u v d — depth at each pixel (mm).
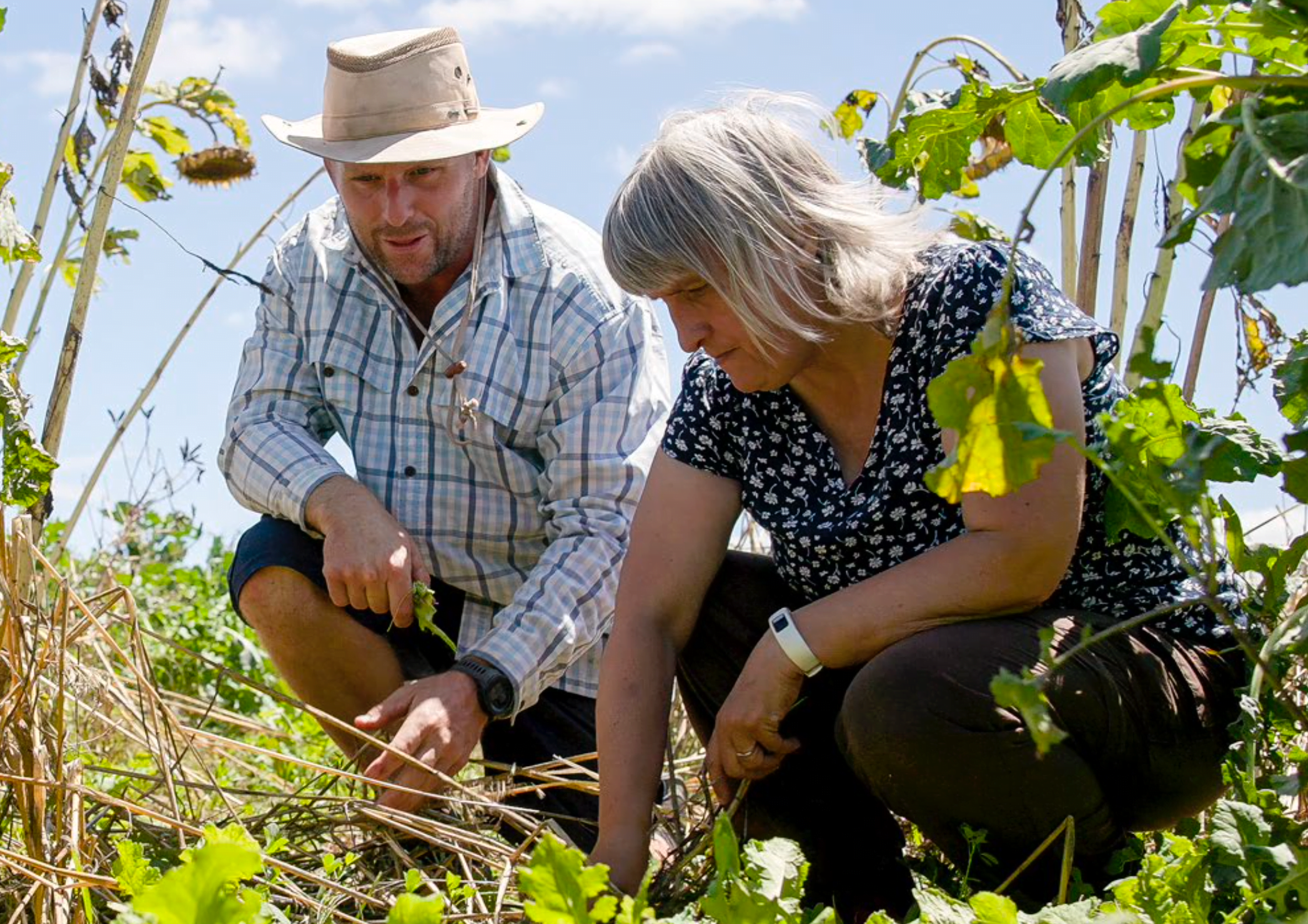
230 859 1214
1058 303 2162
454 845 2375
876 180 2291
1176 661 2156
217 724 4762
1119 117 2174
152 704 2602
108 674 2791
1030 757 2008
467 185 3129
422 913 1258
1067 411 2059
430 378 3135
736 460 2459
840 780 2420
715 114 2234
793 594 2502
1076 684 2035
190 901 1207
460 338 3111
